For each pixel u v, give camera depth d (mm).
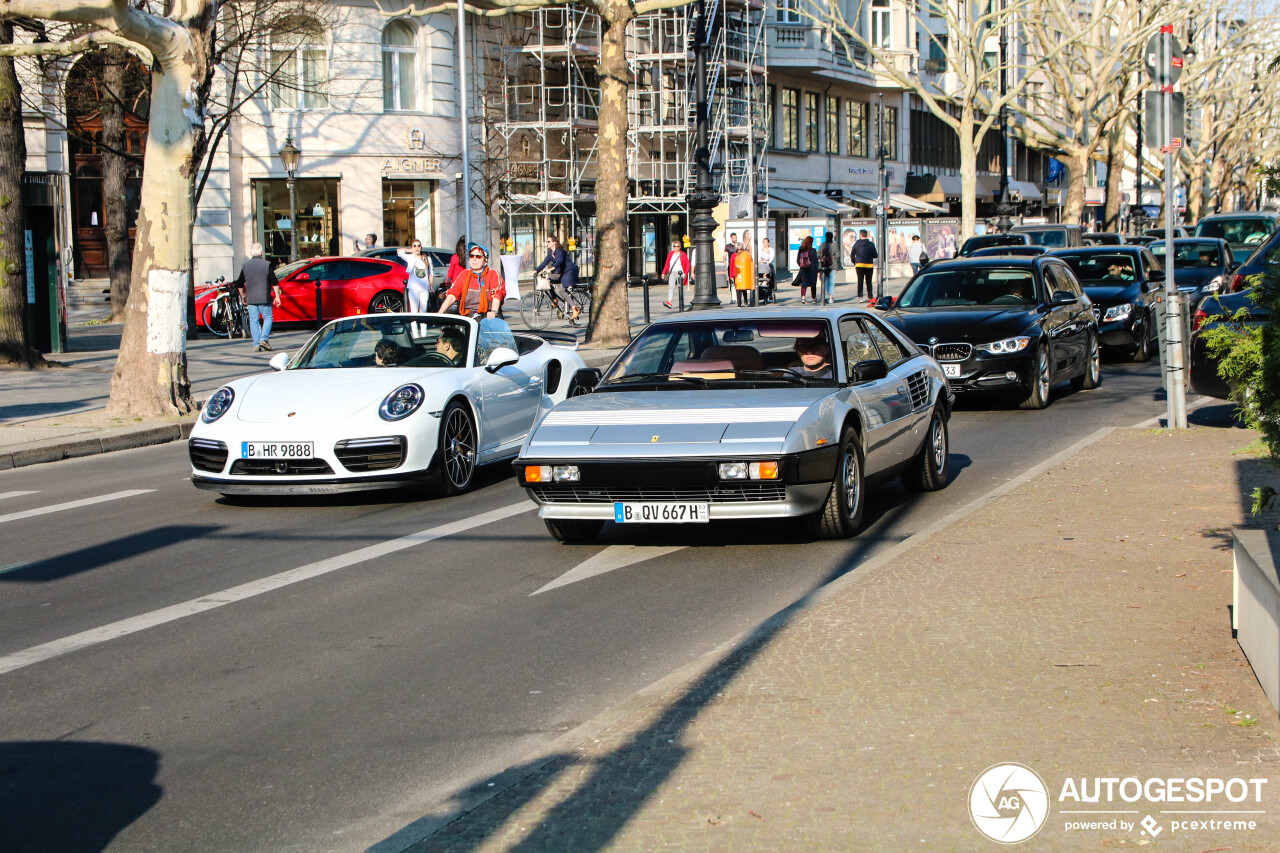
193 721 5176
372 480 9812
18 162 20562
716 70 47812
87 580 7738
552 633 6359
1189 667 5078
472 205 41531
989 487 10320
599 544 8484
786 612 6207
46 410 16156
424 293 24594
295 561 8125
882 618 5953
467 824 3896
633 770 4234
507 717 5145
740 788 4051
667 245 50000
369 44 38875
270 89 37656
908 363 9938
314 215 38875
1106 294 20078
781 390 8477
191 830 4137
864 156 64562
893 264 49625
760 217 50156
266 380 10648
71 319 30844
